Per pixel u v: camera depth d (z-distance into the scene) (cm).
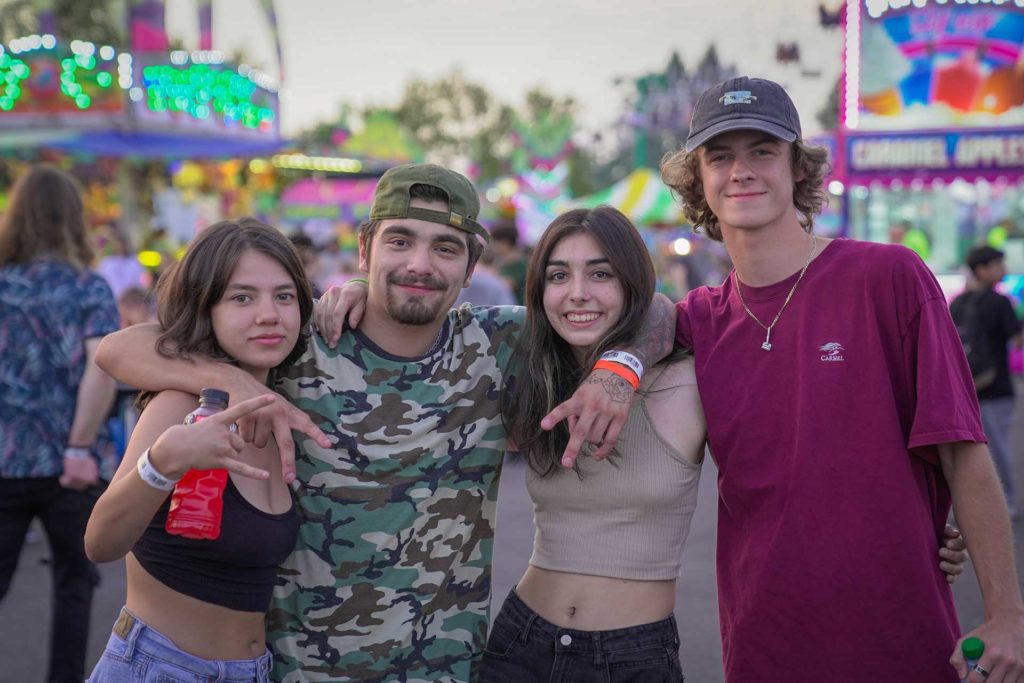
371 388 249
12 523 379
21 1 2016
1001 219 1535
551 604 255
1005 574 223
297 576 243
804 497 231
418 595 247
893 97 1252
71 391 380
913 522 229
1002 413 708
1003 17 1207
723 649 249
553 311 255
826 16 1285
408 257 243
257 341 234
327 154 1552
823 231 1540
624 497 251
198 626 223
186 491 210
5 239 383
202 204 1527
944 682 228
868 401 232
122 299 795
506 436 262
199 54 1134
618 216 254
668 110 3391
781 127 240
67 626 383
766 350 243
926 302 232
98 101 1014
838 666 227
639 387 256
